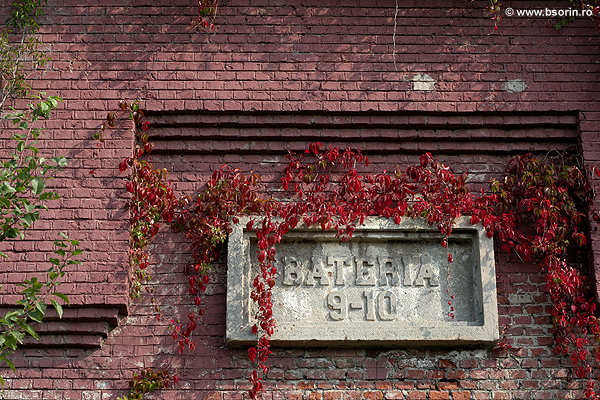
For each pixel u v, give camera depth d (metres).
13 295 5.94
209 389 5.96
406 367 6.08
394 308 6.16
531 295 6.33
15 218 5.39
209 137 6.62
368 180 6.44
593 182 6.45
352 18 6.94
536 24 6.98
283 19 6.91
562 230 6.31
